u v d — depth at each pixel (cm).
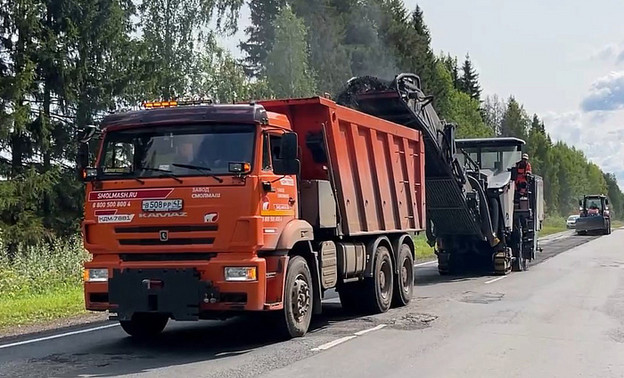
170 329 1187
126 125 1009
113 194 988
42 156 2720
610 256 2989
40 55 2639
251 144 973
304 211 1115
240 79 3822
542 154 11388
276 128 1029
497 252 2194
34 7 2606
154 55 3306
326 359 913
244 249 944
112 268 974
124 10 3180
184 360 917
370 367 869
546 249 3531
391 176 1452
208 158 973
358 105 1695
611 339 1068
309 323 1112
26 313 1388
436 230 2147
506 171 2342
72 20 2748
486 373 845
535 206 2444
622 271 2262
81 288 1847
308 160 1196
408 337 1077
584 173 13662
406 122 1725
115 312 974
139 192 977
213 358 928
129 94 2914
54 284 1883
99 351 988
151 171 984
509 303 1478
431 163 1881
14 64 2608
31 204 2616
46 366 886
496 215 2147
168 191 964
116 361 915
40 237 2539
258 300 940
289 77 4322
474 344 1022
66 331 1176
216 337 1095
